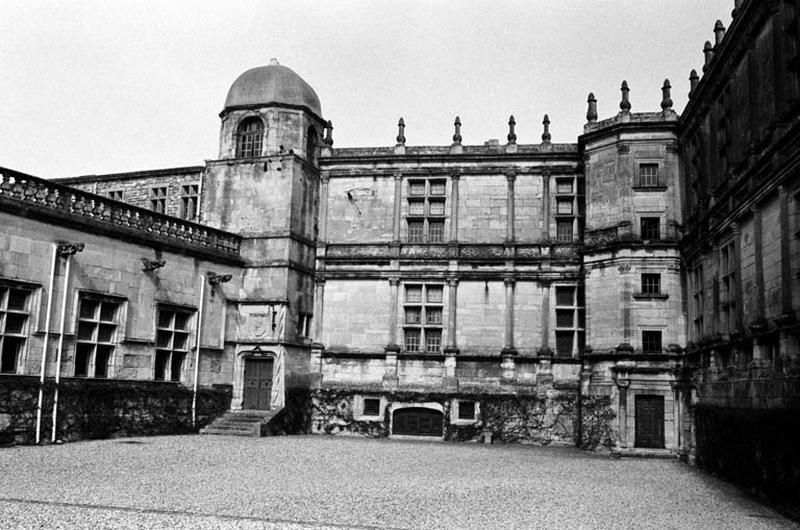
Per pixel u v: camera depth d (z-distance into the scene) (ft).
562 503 52.42
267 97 121.70
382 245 123.85
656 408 99.25
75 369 88.53
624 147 105.40
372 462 76.02
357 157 126.72
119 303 94.68
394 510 47.39
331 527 41.14
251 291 116.88
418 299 123.34
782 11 62.18
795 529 44.91
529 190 121.60
